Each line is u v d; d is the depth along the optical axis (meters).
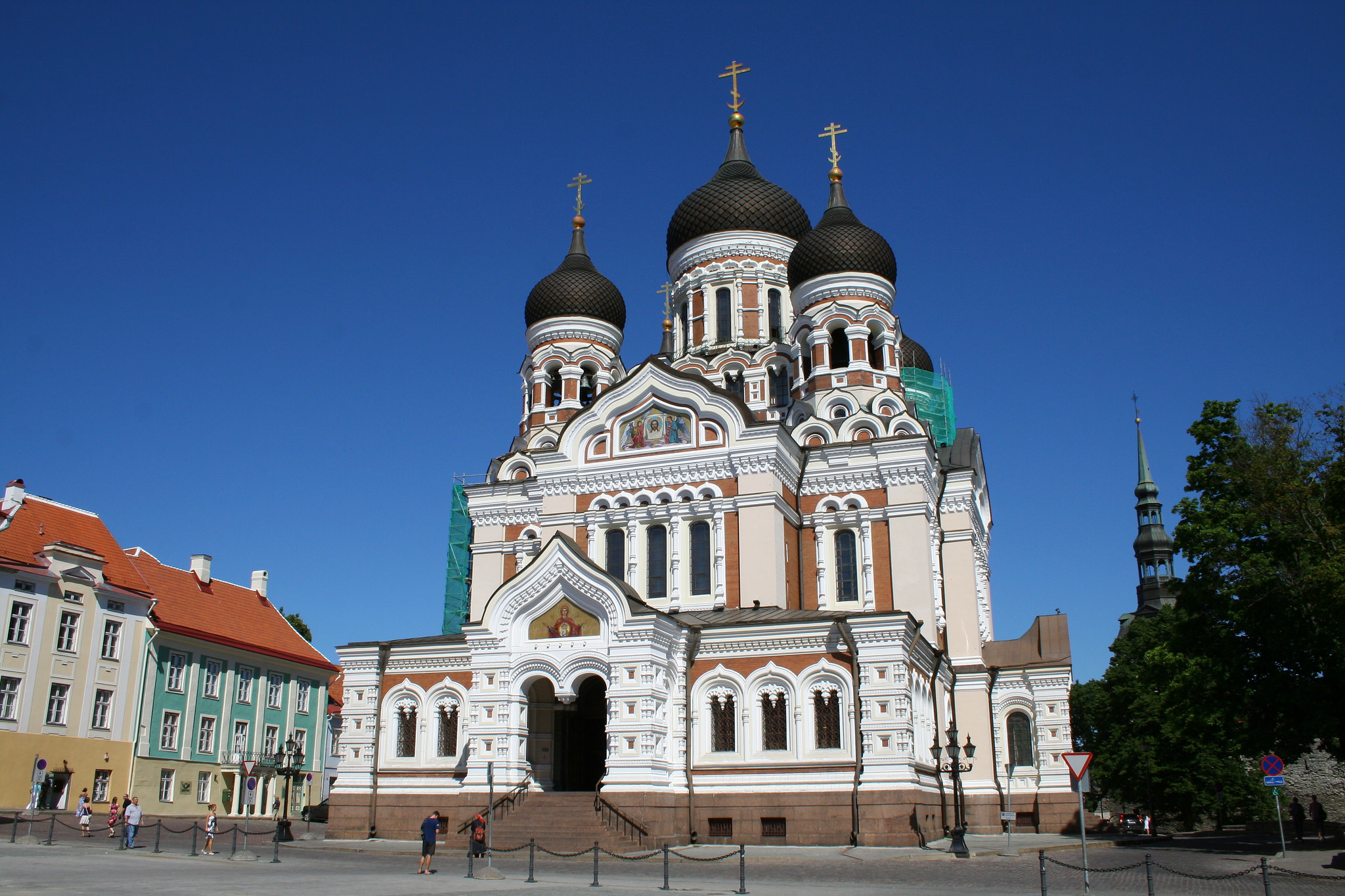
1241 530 45.50
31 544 59.75
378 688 50.06
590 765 51.47
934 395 77.06
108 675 62.00
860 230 63.62
